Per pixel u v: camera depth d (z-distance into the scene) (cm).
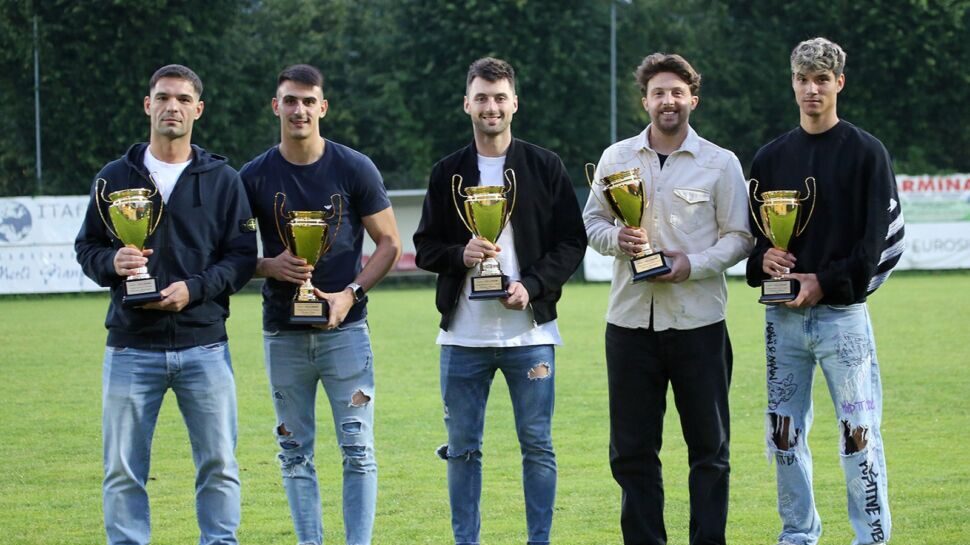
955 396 1091
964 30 3647
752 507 705
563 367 1342
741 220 585
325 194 596
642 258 568
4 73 3403
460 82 3684
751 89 3850
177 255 554
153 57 3428
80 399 1160
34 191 3294
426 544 637
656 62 586
